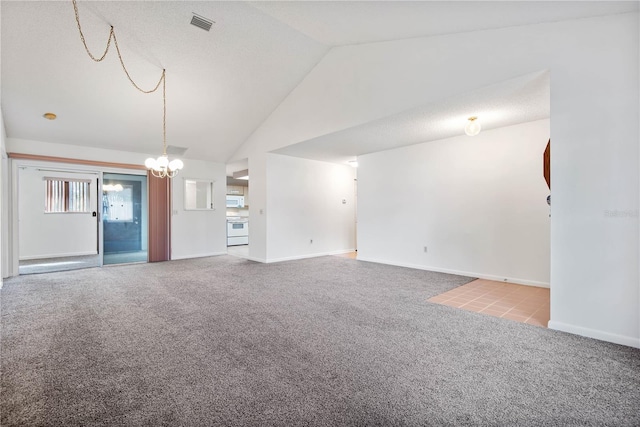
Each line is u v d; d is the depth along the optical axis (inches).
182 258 267.6
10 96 164.4
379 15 116.3
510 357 86.0
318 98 191.0
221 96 201.0
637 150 91.0
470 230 189.8
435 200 206.4
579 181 100.0
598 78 96.3
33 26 133.0
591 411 62.6
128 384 72.6
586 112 98.3
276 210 247.4
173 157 265.1
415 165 216.8
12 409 63.1
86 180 292.0
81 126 201.0
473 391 69.8
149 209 249.8
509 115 152.5
